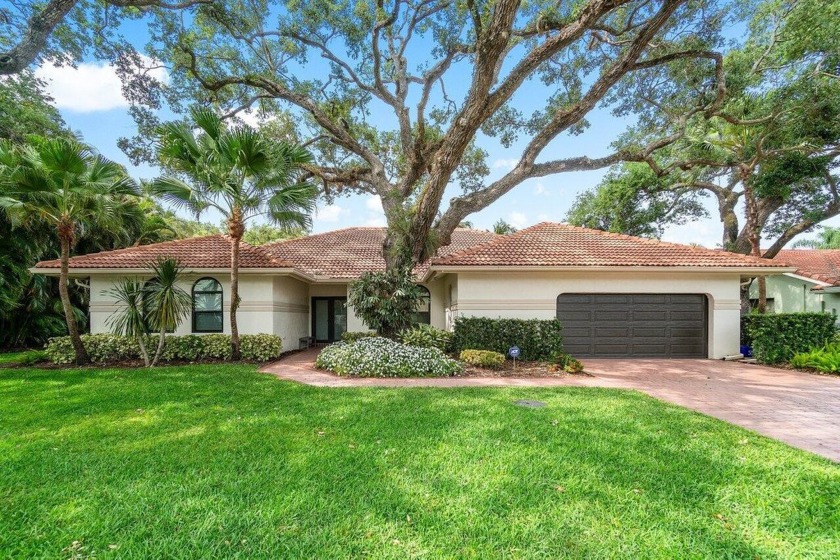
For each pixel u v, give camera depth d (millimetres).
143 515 3479
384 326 13070
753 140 16750
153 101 14258
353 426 5910
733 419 6660
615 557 2977
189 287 14383
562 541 3148
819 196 18438
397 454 4816
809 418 6727
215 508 3576
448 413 6629
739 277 13867
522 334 12828
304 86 15203
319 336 19578
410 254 13422
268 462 4566
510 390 8484
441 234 13938
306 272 16484
